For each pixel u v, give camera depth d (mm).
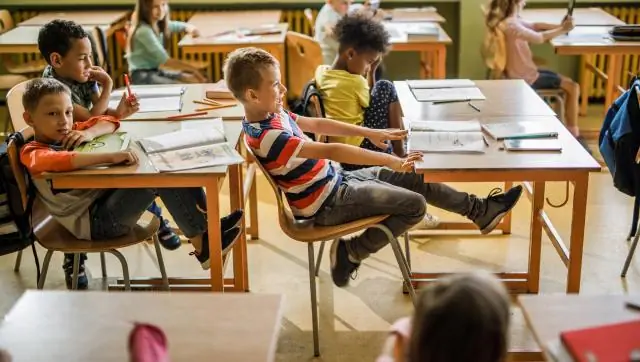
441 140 2877
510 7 5012
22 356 1656
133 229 2887
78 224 2783
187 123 3096
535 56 5848
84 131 2906
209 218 2670
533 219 3242
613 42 4730
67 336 1718
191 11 6094
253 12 5848
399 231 2842
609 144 3383
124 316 1788
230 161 2678
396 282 3408
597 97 6133
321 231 2801
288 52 5465
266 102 2680
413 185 3092
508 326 1313
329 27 5078
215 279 2768
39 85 2738
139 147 2814
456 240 3805
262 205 4254
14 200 2740
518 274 3365
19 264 3578
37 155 2625
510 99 3457
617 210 4121
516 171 2648
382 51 3367
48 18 5648
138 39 4914
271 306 1822
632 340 1502
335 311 3191
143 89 3576
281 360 2865
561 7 5914
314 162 2807
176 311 1806
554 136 2936
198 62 5586
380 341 2980
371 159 2660
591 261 3586
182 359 1644
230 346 1684
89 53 3191
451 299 1288
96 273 3529
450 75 6355
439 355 1279
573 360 1480
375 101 3398
